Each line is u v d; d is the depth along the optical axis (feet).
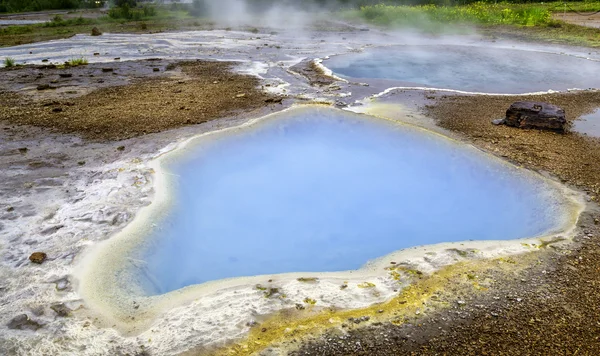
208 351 9.23
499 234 15.88
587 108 27.27
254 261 15.53
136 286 11.46
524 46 49.39
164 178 16.83
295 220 18.22
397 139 22.15
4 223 13.79
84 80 33.50
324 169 21.24
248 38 56.08
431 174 20.07
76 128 22.30
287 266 15.38
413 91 31.09
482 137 21.80
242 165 20.51
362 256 16.10
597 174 17.71
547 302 10.66
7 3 91.97
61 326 9.95
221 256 15.53
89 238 13.11
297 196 19.69
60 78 34.14
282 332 9.70
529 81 34.86
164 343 9.44
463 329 9.84
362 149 22.40
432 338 9.60
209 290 11.17
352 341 9.50
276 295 10.87
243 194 19.17
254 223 17.72
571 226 13.91
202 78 34.06
